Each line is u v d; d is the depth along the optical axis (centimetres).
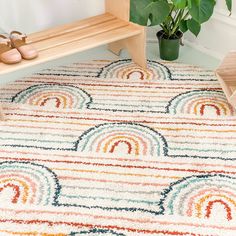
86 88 196
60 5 228
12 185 143
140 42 202
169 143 161
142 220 130
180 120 173
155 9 189
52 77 205
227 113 177
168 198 138
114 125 171
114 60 220
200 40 229
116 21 207
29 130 169
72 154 156
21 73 208
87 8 232
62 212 133
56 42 187
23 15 226
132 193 140
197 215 132
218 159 153
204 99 186
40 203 137
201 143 160
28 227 129
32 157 156
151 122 172
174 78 202
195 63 217
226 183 142
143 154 156
